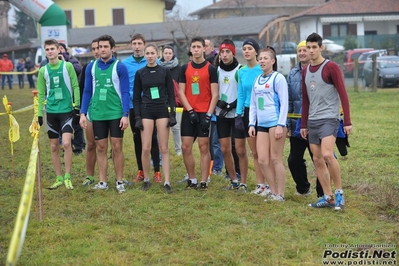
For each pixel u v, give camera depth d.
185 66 8.48
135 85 8.48
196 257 5.86
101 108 8.44
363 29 52.53
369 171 9.84
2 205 7.97
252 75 8.04
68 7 56.81
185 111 8.52
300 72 7.91
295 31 55.16
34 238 6.51
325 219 6.98
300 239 6.29
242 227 6.76
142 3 56.75
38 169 6.98
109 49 8.34
